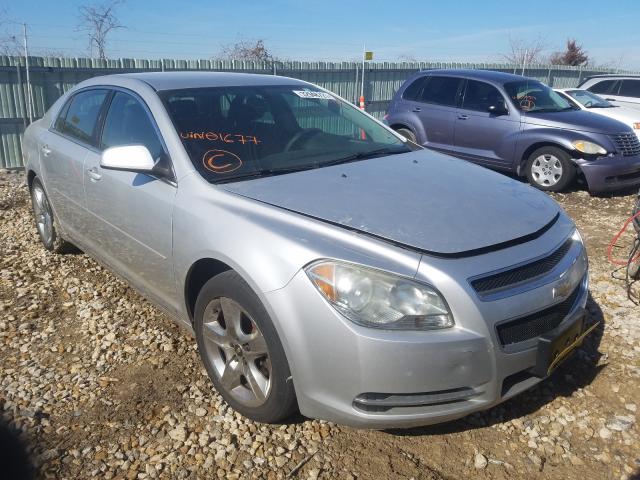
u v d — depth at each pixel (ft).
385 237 8.13
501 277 8.04
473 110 27.99
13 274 15.30
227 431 9.14
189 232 9.55
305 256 7.96
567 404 9.81
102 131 12.79
